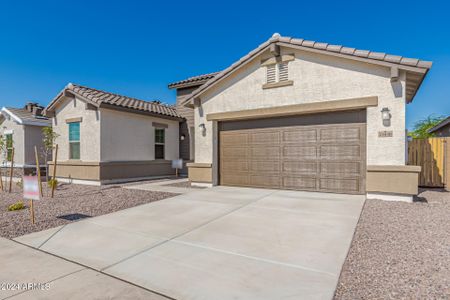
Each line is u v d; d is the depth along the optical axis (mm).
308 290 2986
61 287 3156
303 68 9188
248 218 6078
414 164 10883
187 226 5555
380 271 3408
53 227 5656
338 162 8867
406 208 6809
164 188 10828
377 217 5984
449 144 10297
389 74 7906
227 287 3096
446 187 10234
